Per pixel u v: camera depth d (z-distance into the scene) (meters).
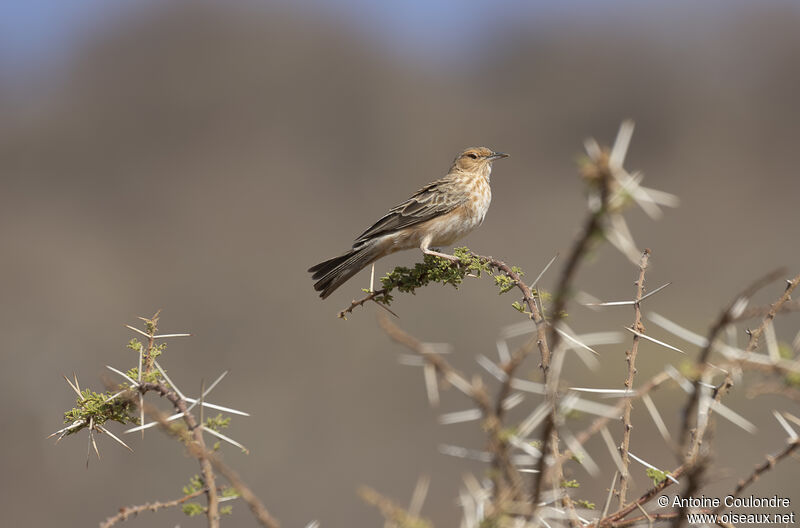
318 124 33.19
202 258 23.75
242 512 12.45
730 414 3.32
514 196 27.23
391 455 14.48
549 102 34.78
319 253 25.48
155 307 20.73
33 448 14.37
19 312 19.98
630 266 20.34
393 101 34.34
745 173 28.84
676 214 24.19
